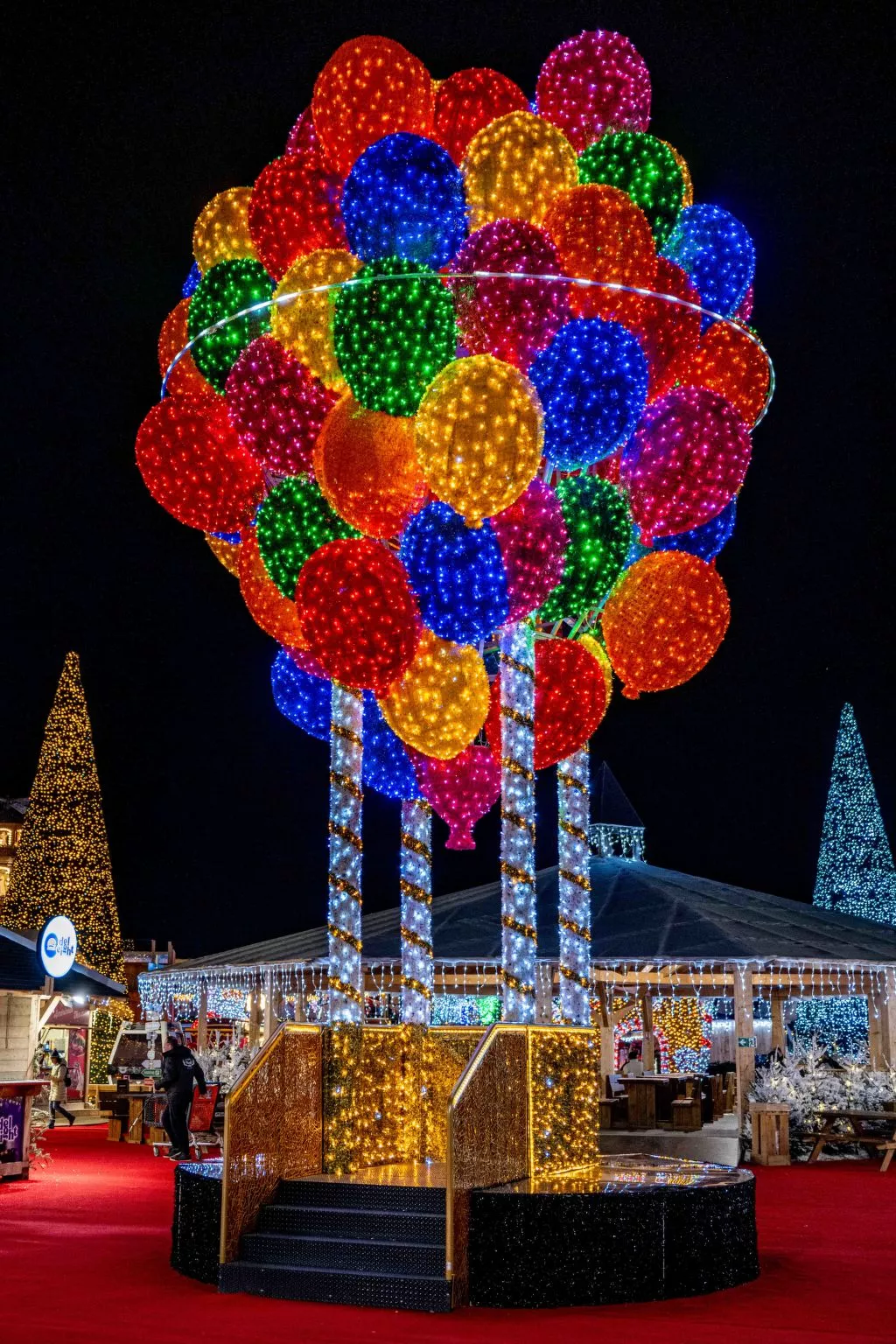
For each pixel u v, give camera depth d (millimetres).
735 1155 18234
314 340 8750
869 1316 7598
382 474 8703
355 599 8555
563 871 10516
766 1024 31812
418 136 8734
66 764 30000
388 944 22250
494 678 11117
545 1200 8203
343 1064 9820
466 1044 10594
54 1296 8227
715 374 9562
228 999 33562
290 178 9156
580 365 8359
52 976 20875
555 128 8961
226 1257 8523
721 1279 8469
